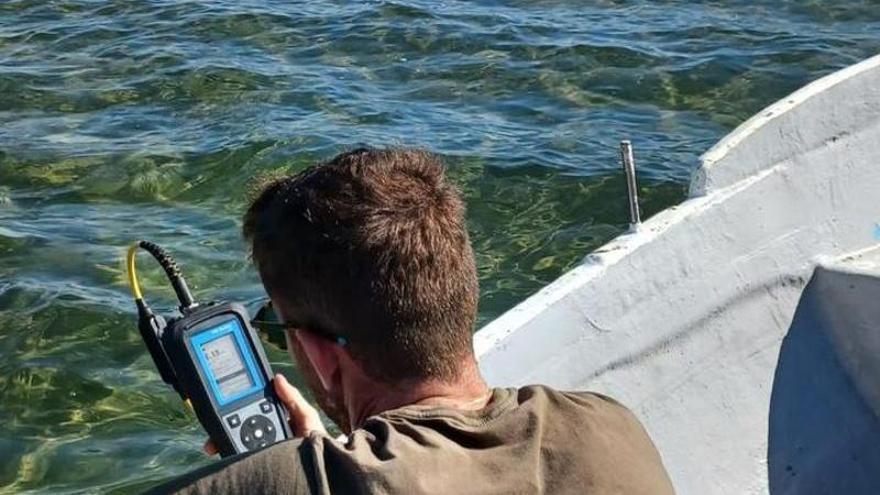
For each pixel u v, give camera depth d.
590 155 7.72
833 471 3.50
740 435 3.54
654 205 7.11
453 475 1.63
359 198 1.74
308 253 1.73
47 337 5.81
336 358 1.78
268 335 1.92
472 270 1.76
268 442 1.87
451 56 9.52
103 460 4.99
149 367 5.61
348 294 1.71
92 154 7.94
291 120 8.40
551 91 8.84
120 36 10.12
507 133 8.10
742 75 9.06
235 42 9.90
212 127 8.32
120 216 7.14
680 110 8.54
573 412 1.81
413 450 1.63
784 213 3.69
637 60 9.29
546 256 6.62
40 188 7.51
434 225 1.74
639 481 1.76
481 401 1.76
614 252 3.24
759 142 3.62
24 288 6.21
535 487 1.67
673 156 7.74
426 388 1.73
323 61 9.49
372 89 8.95
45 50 9.90
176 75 9.23
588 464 1.73
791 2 10.55
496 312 6.06
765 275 3.66
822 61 9.33
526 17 10.27
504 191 7.29
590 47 9.53
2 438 5.12
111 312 6.00
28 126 8.45
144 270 6.44
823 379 3.67
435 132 8.12
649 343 3.32
